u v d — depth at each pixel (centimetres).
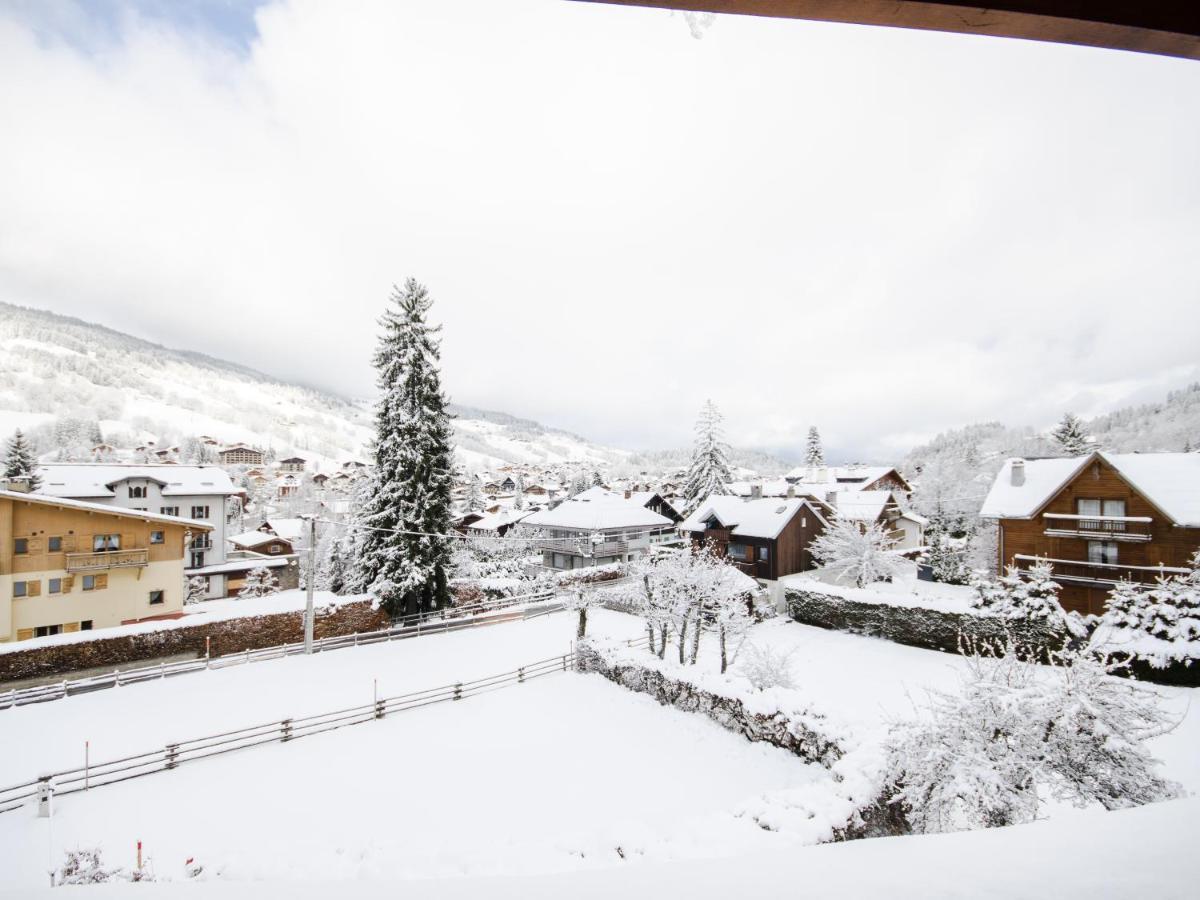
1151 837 227
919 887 208
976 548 3962
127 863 1091
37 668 2086
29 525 2511
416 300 2959
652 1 159
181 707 1911
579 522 4447
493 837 1164
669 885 225
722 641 2131
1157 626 1836
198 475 4753
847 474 7344
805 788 961
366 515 2970
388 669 2330
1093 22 159
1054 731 859
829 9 158
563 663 2359
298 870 954
